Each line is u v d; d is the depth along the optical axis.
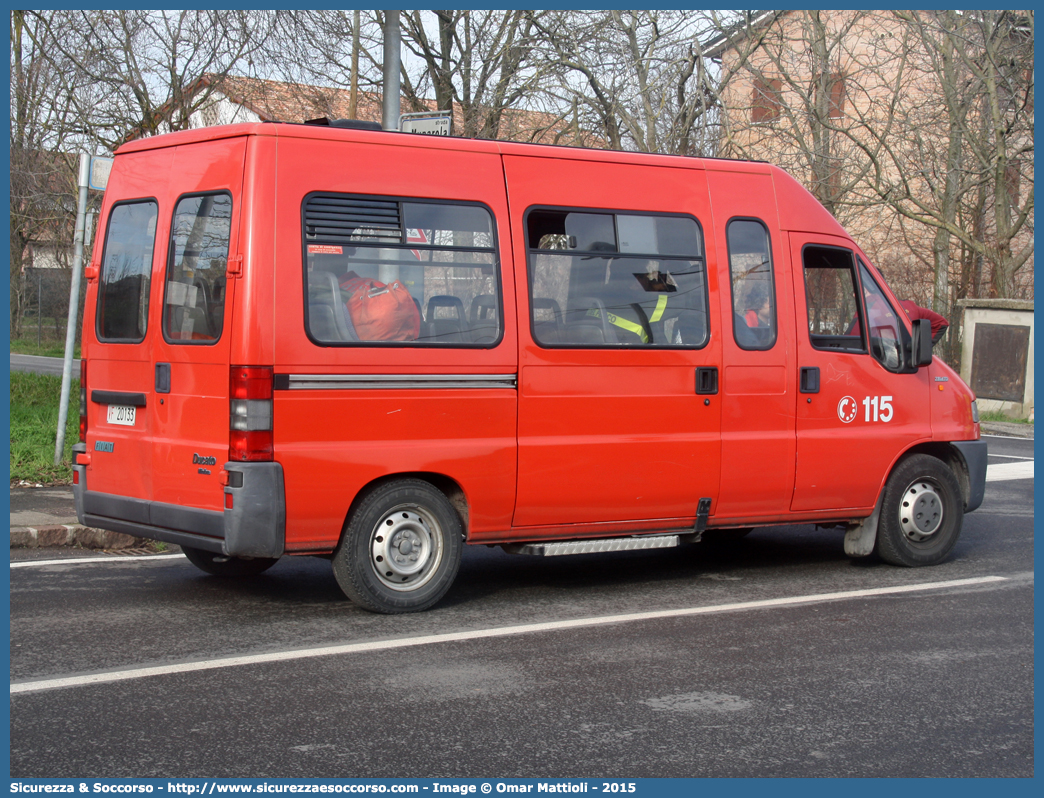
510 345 6.89
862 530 8.41
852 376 8.22
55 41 16.50
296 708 4.86
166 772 4.14
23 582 7.27
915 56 25.39
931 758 4.45
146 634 6.05
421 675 5.39
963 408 8.78
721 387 7.66
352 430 6.37
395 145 6.62
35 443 11.64
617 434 7.27
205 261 6.39
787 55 24.81
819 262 8.28
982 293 29.19
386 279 6.52
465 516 6.90
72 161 21.72
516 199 6.99
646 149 20.50
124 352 6.90
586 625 6.46
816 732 4.71
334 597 7.06
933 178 25.02
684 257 7.59
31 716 4.70
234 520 6.06
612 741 4.54
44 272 36.06
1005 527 10.40
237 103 17.69
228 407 6.15
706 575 8.12
